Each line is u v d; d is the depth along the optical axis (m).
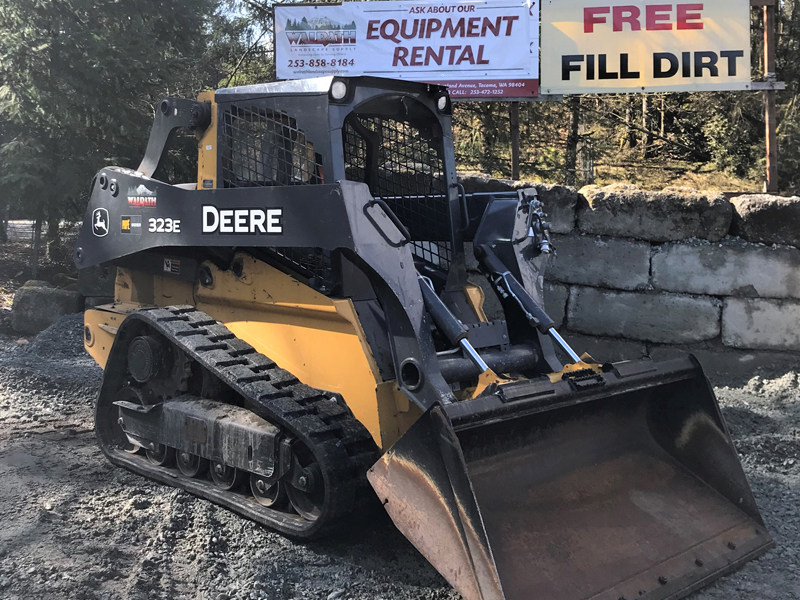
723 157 12.32
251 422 4.04
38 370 7.08
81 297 8.84
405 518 3.14
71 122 9.41
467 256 7.13
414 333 3.57
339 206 3.55
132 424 4.81
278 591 3.35
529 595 2.98
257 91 4.12
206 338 4.29
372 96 3.99
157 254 4.89
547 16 7.64
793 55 11.14
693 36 7.45
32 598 3.18
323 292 3.90
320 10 8.02
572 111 11.99
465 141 11.68
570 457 3.74
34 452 5.05
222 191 4.11
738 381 6.46
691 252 6.56
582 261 6.83
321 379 4.00
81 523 3.95
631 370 3.78
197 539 3.81
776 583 3.45
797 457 4.92
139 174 4.77
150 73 9.54
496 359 3.98
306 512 3.90
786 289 6.36
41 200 9.50
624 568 3.27
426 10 7.82
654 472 3.93
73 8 9.15
